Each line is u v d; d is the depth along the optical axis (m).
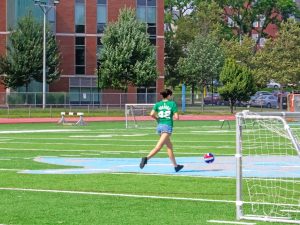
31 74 73.19
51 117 63.03
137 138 36.72
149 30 83.69
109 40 76.00
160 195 14.76
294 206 13.02
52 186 16.28
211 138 36.56
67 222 11.59
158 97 76.88
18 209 12.95
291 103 64.38
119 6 82.25
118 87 76.06
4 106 69.00
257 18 118.38
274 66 89.81
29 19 73.75
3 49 77.25
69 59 80.88
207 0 115.69
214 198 14.30
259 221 11.64
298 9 117.81
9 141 34.16
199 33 97.75
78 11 81.31
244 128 13.70
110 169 20.48
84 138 36.66
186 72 92.56
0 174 19.02
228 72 72.50
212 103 91.75
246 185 16.39
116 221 11.67
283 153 23.22
